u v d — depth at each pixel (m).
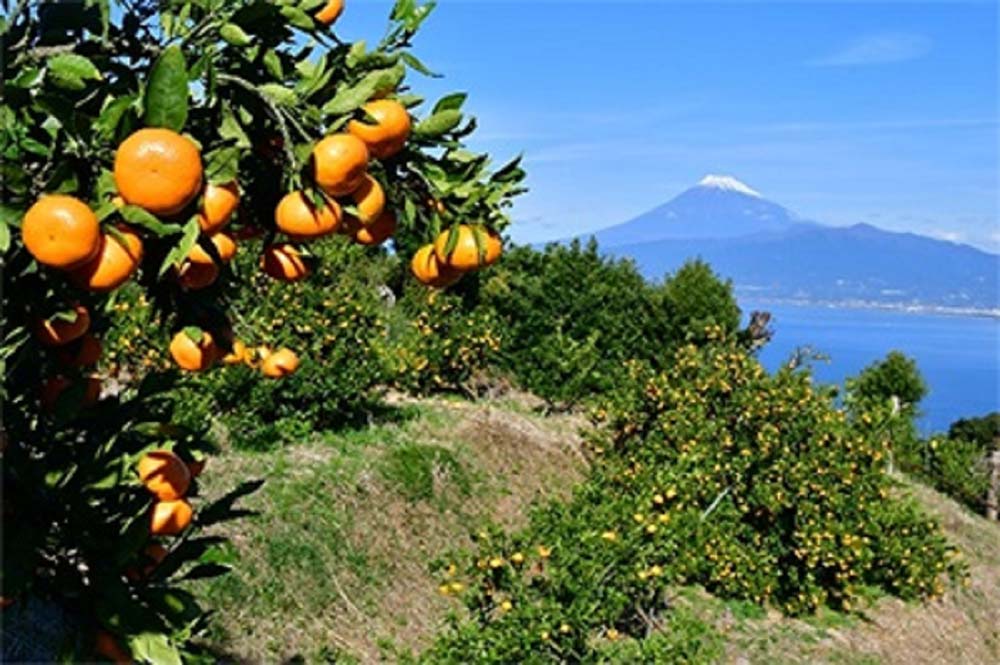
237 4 2.31
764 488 11.69
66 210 1.94
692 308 19.75
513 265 18.14
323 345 11.78
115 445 2.49
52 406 2.52
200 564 2.68
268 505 9.61
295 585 8.84
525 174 2.49
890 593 13.52
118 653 2.36
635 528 8.87
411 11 2.43
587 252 18.83
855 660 10.88
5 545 2.24
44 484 2.32
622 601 8.38
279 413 11.73
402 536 10.80
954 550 13.80
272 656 7.91
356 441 12.09
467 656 7.80
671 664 8.30
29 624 2.71
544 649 7.85
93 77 2.12
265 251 2.59
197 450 2.76
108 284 2.03
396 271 18.22
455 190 2.45
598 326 18.36
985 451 22.95
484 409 15.48
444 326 16.08
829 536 11.58
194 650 2.71
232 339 2.66
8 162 2.01
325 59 2.32
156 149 1.96
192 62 2.29
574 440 15.62
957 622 13.69
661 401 12.91
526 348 17.50
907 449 21.50
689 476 11.60
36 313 2.15
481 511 12.39
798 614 11.69
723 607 11.16
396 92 2.38
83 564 2.50
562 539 8.50
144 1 2.32
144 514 2.36
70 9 2.29
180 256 2.04
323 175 2.19
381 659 8.73
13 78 2.19
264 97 2.22
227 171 2.11
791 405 12.15
